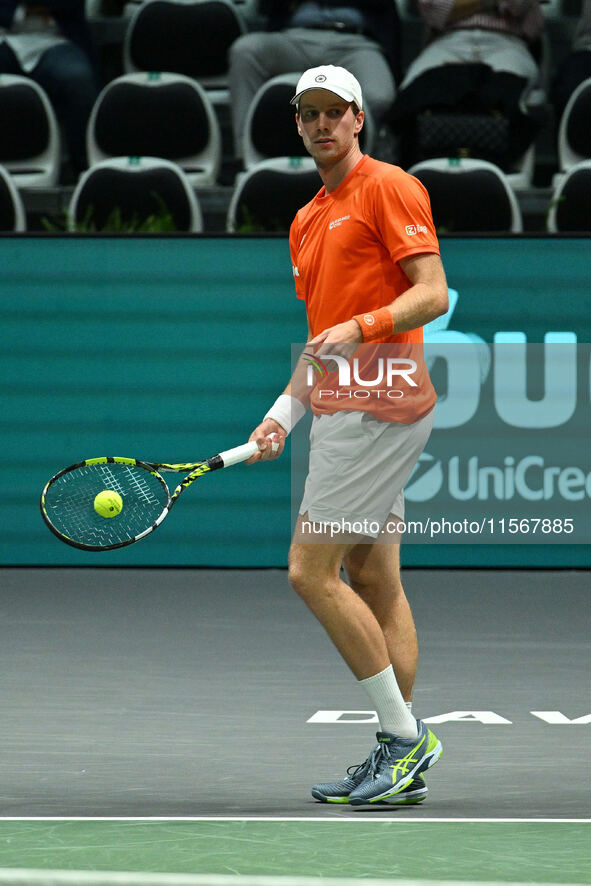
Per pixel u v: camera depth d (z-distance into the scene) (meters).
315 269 12.90
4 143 36.56
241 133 37.44
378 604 13.01
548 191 34.94
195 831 11.16
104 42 41.69
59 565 29.52
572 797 12.47
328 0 37.16
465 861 10.23
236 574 28.78
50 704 16.67
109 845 10.68
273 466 29.28
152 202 33.44
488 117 34.38
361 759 13.97
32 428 29.19
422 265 12.30
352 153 12.68
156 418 29.06
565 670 18.88
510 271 28.48
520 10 36.72
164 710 16.36
